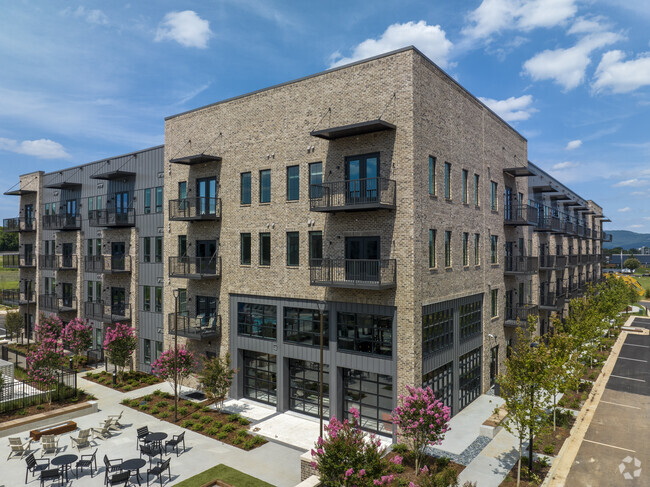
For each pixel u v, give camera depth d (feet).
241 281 78.59
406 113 59.93
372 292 62.39
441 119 68.23
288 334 72.69
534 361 50.55
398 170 60.49
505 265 93.71
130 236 100.63
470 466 53.67
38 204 131.03
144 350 97.86
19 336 130.52
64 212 122.83
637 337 146.61
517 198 101.30
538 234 118.11
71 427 65.16
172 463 54.44
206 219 81.66
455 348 71.82
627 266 521.24
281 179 73.20
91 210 106.22
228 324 80.69
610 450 59.00
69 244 120.26
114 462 54.90
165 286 91.45
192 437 62.64
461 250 74.43
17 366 96.22
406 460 54.70
